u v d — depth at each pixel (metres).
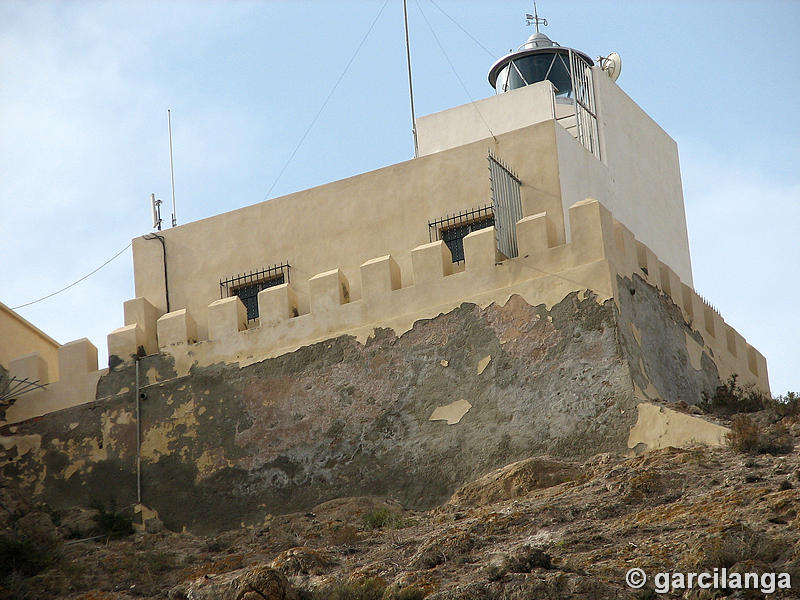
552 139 52.31
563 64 69.31
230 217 56.78
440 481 46.59
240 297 55.91
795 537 33.09
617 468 42.12
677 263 64.94
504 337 47.50
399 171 54.28
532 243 48.25
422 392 48.06
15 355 57.25
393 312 49.62
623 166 60.19
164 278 56.91
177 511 50.41
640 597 31.94
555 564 34.47
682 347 51.91
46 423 53.66
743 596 31.06
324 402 49.53
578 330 46.50
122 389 53.09
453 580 34.38
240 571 40.22
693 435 43.41
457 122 65.06
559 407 45.88
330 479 48.47
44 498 52.44
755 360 61.03
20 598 42.16
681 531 35.34
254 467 49.81
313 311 51.00
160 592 40.78
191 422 51.47
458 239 52.72
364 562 37.91
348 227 54.53
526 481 43.59
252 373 51.16
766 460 40.16
